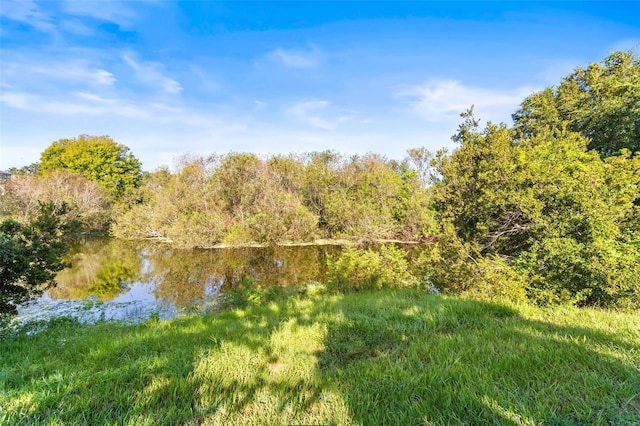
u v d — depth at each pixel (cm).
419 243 1653
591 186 587
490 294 560
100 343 393
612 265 511
